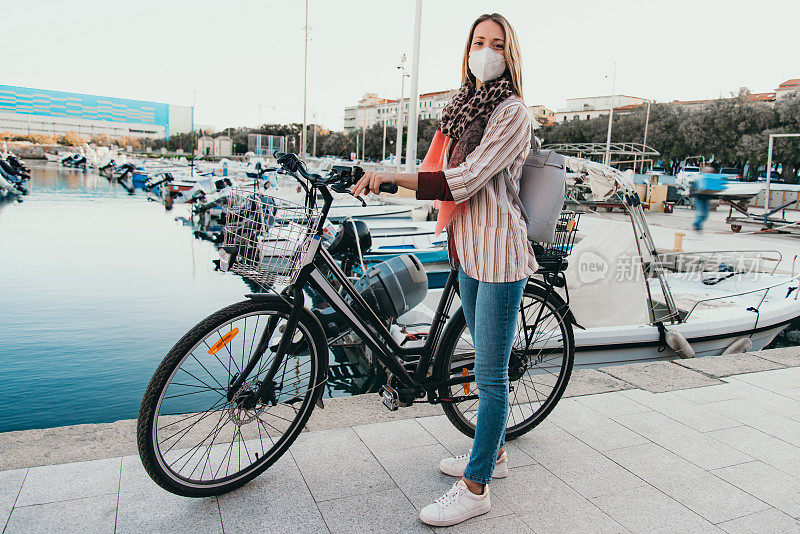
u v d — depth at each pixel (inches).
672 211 909.8
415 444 96.7
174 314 307.4
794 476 91.3
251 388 81.0
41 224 645.9
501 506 80.0
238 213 74.9
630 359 198.7
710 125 1326.3
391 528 73.5
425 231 484.4
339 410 110.1
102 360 235.8
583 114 3725.4
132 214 778.2
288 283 76.9
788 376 139.1
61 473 82.7
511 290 74.2
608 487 86.1
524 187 77.1
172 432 94.8
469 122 73.4
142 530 70.6
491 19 72.1
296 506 77.5
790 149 1157.1
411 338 105.9
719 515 79.7
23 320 287.1
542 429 106.0
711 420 112.0
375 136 2878.9
